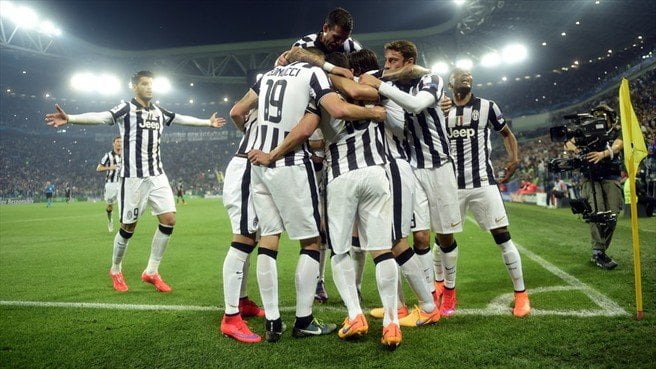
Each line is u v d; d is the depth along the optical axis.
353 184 2.83
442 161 3.45
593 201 5.03
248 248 3.10
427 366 2.42
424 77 3.20
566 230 8.50
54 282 4.74
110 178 9.92
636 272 3.08
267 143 2.93
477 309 3.50
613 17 27.22
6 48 29.08
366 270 5.07
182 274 5.14
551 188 17.30
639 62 25.64
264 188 3.01
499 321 3.16
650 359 2.41
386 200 2.89
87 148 43.44
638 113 22.05
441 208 3.44
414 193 3.28
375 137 2.94
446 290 3.50
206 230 10.02
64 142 42.47
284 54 3.24
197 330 3.09
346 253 2.93
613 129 5.11
